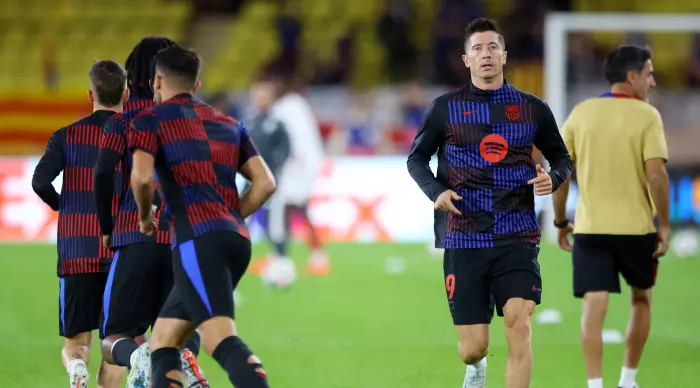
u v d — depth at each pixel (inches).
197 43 3043.8
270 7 3061.0
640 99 872.9
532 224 735.1
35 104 2706.7
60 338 1191.6
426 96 2687.0
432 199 724.7
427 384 940.6
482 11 2856.8
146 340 744.3
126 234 719.7
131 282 713.0
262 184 666.8
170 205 637.9
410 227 2240.4
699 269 1793.8
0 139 2677.2
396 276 1728.6
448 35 2817.4
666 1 2918.3
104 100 773.9
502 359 1057.5
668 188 837.2
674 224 2177.7
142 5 3075.8
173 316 641.0
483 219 727.1
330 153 2422.5
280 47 2938.0
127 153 738.2
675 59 2812.5
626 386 871.7
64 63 2957.7
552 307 1406.3
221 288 617.9
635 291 868.6
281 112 1630.2
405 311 1387.8
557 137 753.0
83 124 767.7
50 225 2207.2
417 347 1131.3
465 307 730.2
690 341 1165.7
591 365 839.1
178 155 634.8
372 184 2241.6
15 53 2965.1
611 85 876.6
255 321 1310.3
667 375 978.7
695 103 2405.3
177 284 630.5
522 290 716.7
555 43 2110.0
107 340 717.9
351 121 2541.8
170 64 661.3
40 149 2667.3
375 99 2588.6
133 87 738.2
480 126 730.2
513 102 737.0
